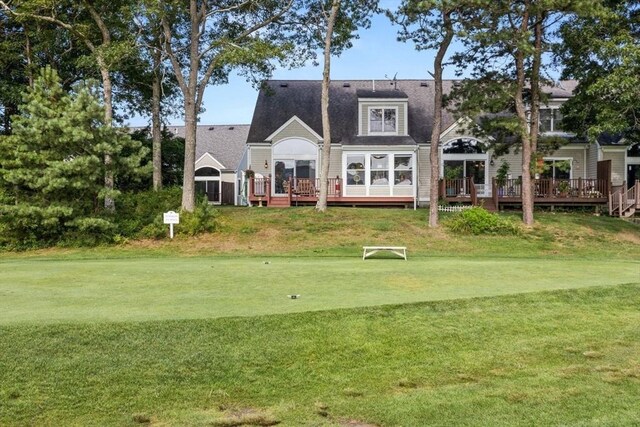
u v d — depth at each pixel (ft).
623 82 69.87
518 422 18.20
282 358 22.95
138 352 22.38
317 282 36.47
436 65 79.82
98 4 83.46
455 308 28.84
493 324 27.20
